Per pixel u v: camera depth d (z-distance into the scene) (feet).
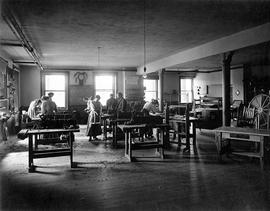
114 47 28.12
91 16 17.52
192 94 50.60
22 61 36.99
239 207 10.28
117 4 15.33
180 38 24.12
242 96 41.60
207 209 10.12
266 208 10.18
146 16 17.63
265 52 27.50
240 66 41.65
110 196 11.48
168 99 49.24
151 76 47.52
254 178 13.93
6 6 15.44
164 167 16.31
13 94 35.63
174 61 32.96
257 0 14.89
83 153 20.67
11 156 19.42
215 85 47.06
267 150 18.39
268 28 19.16
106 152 21.07
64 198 11.27
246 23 19.42
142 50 29.96
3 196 11.52
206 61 32.71
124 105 29.45
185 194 11.67
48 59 36.32
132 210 10.07
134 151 21.33
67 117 20.13
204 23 19.33
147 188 12.47
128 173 15.01
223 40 23.89
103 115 27.50
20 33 19.36
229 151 18.70
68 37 23.38
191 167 16.28
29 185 12.95
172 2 15.14
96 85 45.73
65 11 16.49
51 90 43.70
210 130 34.78
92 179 13.89
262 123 22.54
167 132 22.79
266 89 36.01
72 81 44.50
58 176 14.47
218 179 13.79
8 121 29.78
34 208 10.27
